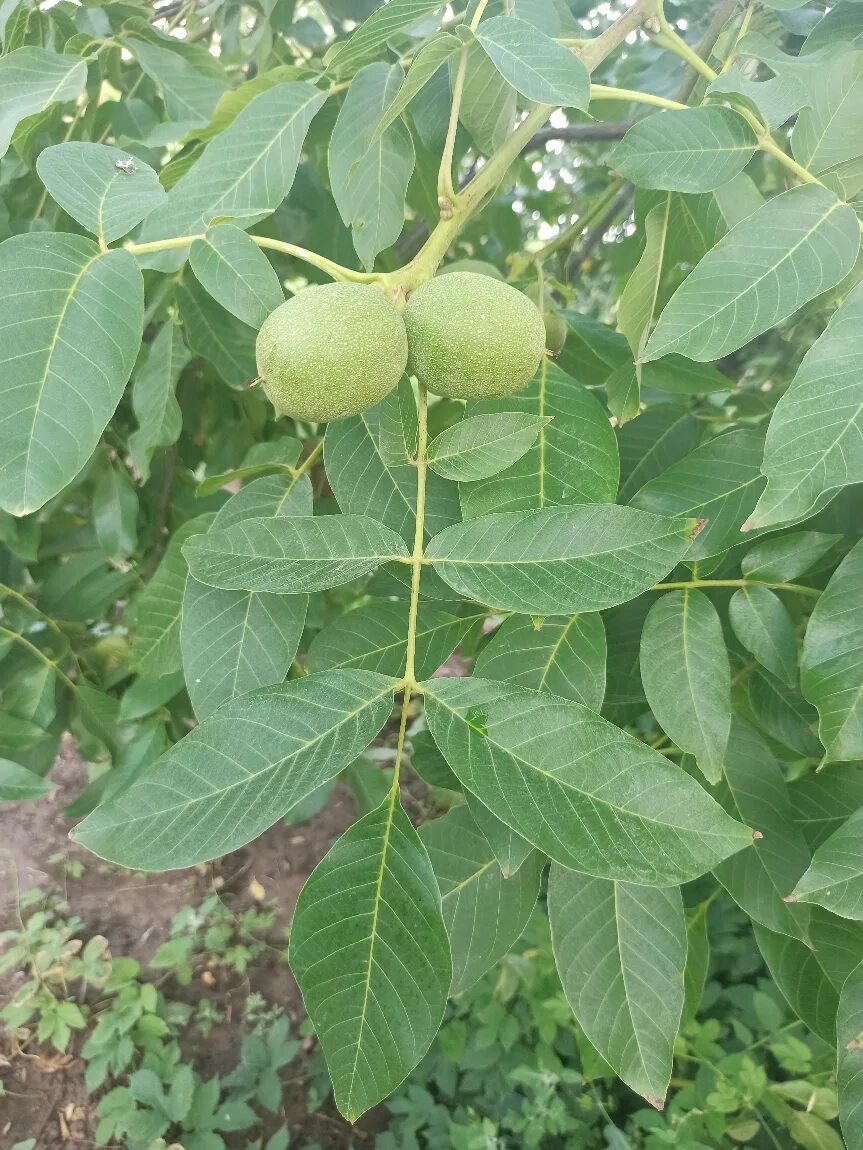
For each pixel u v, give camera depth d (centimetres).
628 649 35
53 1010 80
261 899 97
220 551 24
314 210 50
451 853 31
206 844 21
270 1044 77
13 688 47
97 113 47
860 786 32
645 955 27
